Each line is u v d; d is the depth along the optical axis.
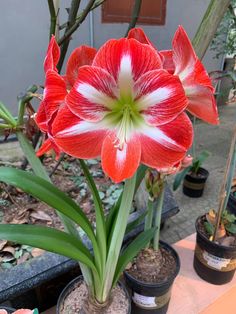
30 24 1.13
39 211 0.77
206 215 0.63
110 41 0.24
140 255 0.53
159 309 0.54
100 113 0.27
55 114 0.27
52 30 0.59
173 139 0.26
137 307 0.54
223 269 0.60
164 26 1.41
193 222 0.96
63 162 0.98
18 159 1.00
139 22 1.33
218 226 0.58
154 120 0.27
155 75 0.25
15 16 1.09
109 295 0.46
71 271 0.63
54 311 0.61
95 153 0.28
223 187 0.55
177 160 0.27
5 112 0.42
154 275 0.52
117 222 0.39
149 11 1.34
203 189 1.09
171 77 0.24
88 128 0.27
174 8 1.41
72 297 0.48
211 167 1.27
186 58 0.28
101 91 0.26
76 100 0.25
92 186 0.38
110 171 0.27
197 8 1.48
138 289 0.50
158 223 0.51
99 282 0.43
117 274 0.45
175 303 0.59
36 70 1.21
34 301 0.61
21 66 1.17
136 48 0.24
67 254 0.37
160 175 0.44
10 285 0.53
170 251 0.57
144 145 0.27
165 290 0.51
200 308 0.58
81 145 0.27
